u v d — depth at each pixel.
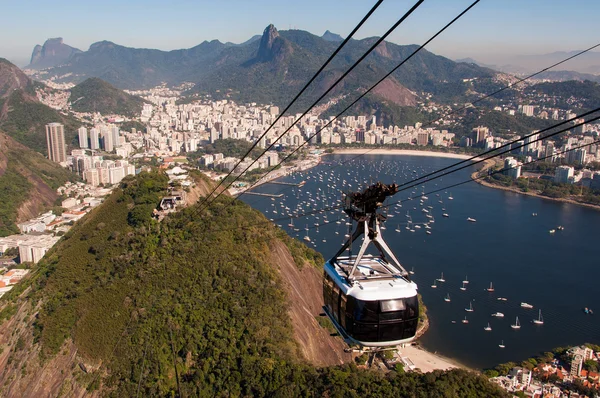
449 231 131.62
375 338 17.08
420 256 111.06
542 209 159.25
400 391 50.50
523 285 95.94
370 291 17.16
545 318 83.12
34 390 55.75
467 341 76.25
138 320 58.72
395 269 18.80
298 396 49.78
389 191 17.14
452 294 91.81
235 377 52.09
